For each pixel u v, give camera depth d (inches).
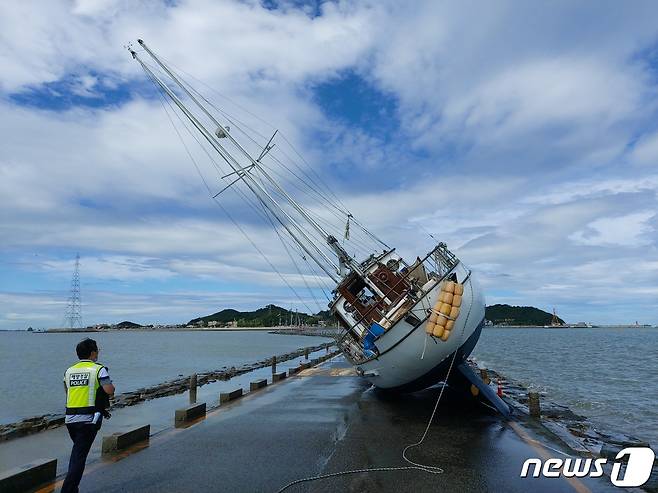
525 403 733.9
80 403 255.8
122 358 2492.6
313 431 438.0
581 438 486.0
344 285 711.1
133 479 294.5
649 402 895.7
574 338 5315.0
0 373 1720.0
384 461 333.4
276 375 913.5
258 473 306.3
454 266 576.4
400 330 537.6
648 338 5349.4
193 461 335.3
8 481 264.8
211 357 2573.8
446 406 581.3
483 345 3540.8
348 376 968.9
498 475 302.4
